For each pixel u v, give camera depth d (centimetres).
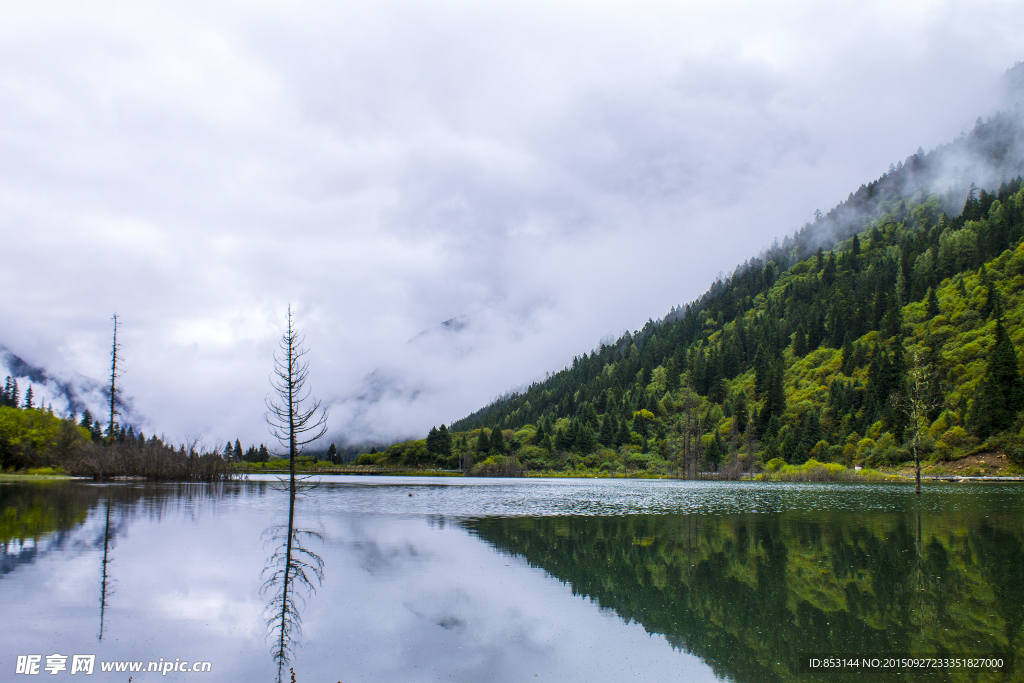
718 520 4034
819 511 4609
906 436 11156
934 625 1734
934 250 19238
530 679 1334
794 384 17662
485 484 10525
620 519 4097
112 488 6147
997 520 3881
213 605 1802
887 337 15825
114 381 7956
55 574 2092
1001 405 9925
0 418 9594
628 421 18612
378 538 3077
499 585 2142
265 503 4903
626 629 1692
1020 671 1409
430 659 1442
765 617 1808
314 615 1741
